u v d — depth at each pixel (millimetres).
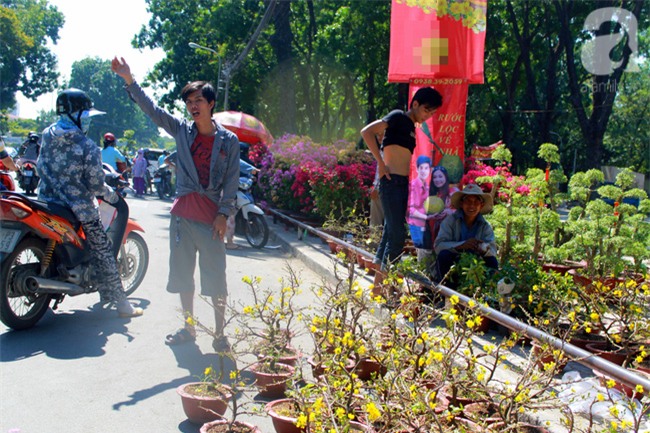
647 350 4402
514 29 24328
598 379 4195
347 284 5105
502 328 5484
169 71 37344
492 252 6113
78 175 5867
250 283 4621
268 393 4285
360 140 25266
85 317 6258
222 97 33250
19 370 4754
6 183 9375
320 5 30188
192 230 5289
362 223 9867
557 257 7004
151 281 8031
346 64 27359
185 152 5297
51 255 5766
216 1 32156
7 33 53594
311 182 12086
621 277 7125
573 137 36281
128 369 4855
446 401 3779
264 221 11578
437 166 7152
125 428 3859
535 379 3453
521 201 7016
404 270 5473
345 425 2879
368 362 4230
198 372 4812
